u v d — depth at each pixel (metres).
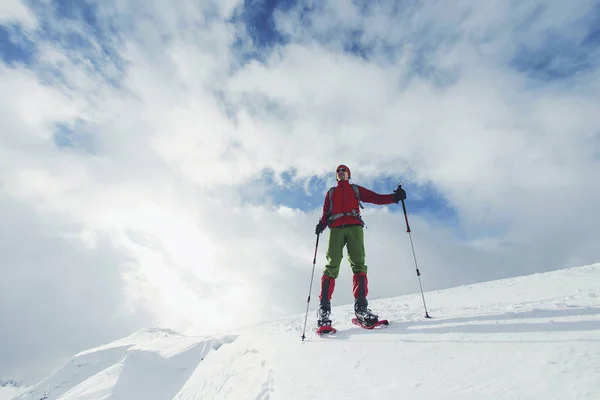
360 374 2.51
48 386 35.00
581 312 2.57
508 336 2.38
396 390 2.06
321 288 4.46
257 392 3.17
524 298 4.13
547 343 2.06
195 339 20.31
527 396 1.55
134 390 16.39
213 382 5.34
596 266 6.79
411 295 9.52
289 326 6.03
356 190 4.83
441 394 1.83
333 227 4.62
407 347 2.74
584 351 1.81
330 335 3.96
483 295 5.32
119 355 35.44
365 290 4.20
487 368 1.96
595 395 1.38
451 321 3.27
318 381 2.68
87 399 17.36
